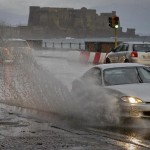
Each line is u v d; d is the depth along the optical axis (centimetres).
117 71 1311
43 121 1195
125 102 1132
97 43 4731
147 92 1160
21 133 1032
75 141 941
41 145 903
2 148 878
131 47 2869
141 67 1333
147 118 1138
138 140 953
